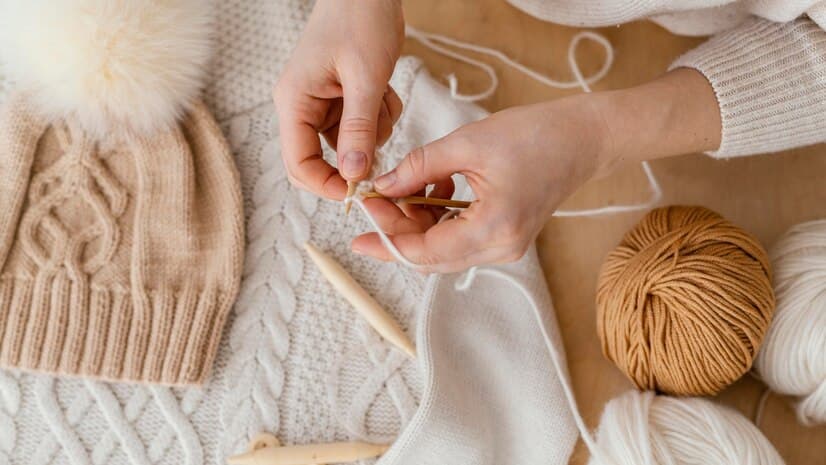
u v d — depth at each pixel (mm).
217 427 855
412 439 830
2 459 840
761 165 909
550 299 887
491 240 685
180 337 853
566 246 904
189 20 855
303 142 722
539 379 863
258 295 878
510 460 865
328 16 717
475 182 687
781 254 844
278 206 893
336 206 895
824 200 899
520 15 934
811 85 762
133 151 875
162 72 848
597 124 725
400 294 885
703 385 816
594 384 880
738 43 779
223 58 898
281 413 859
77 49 822
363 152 681
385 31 714
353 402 862
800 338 808
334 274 862
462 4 934
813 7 746
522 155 690
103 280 857
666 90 756
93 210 868
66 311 849
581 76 920
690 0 793
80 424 850
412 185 685
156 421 854
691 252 810
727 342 794
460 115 899
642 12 829
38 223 860
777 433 861
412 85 905
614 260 840
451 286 875
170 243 869
